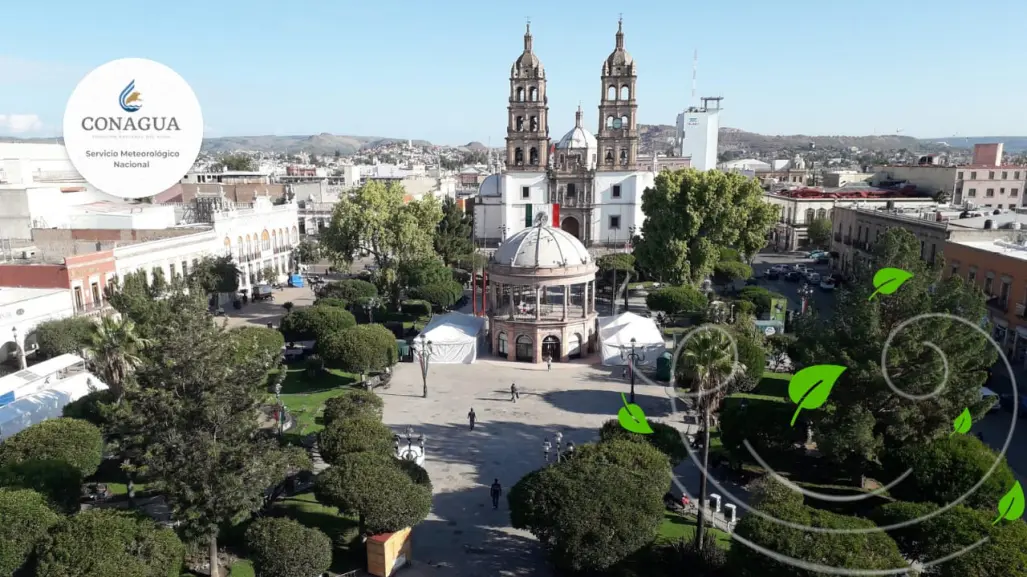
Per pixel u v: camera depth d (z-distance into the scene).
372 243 75.06
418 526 31.08
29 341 48.50
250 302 78.75
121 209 76.44
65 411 36.78
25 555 23.58
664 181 75.69
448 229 89.69
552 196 112.50
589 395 48.69
